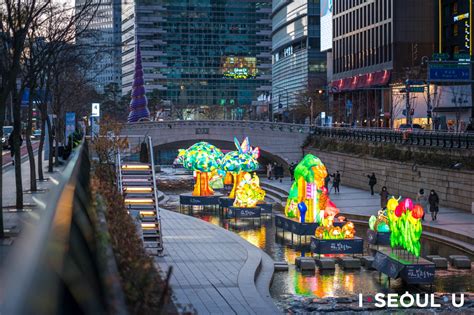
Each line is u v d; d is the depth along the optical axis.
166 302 7.25
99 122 44.69
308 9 176.75
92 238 5.36
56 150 58.34
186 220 42.09
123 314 3.51
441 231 38.59
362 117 128.38
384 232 35.12
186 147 102.25
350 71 138.00
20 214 31.22
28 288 2.88
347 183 73.00
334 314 21.64
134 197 29.11
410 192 56.94
